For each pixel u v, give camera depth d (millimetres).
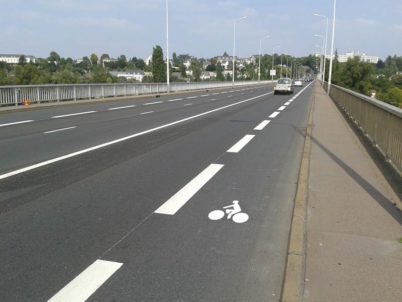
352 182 7316
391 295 3639
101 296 3791
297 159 10000
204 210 6129
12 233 5184
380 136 10102
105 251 4711
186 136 13492
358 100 15172
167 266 4371
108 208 6141
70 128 15133
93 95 30438
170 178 7902
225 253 4695
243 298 3775
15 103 22859
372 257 4375
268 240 5082
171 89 45688
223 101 32750
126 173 8250
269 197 6824
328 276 3975
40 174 8055
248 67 142875
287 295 3652
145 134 13773
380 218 5531
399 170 7965
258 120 18906
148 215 5875
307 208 5934
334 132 13969
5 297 3762
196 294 3834
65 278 4102
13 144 11516
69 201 6430
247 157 10141
